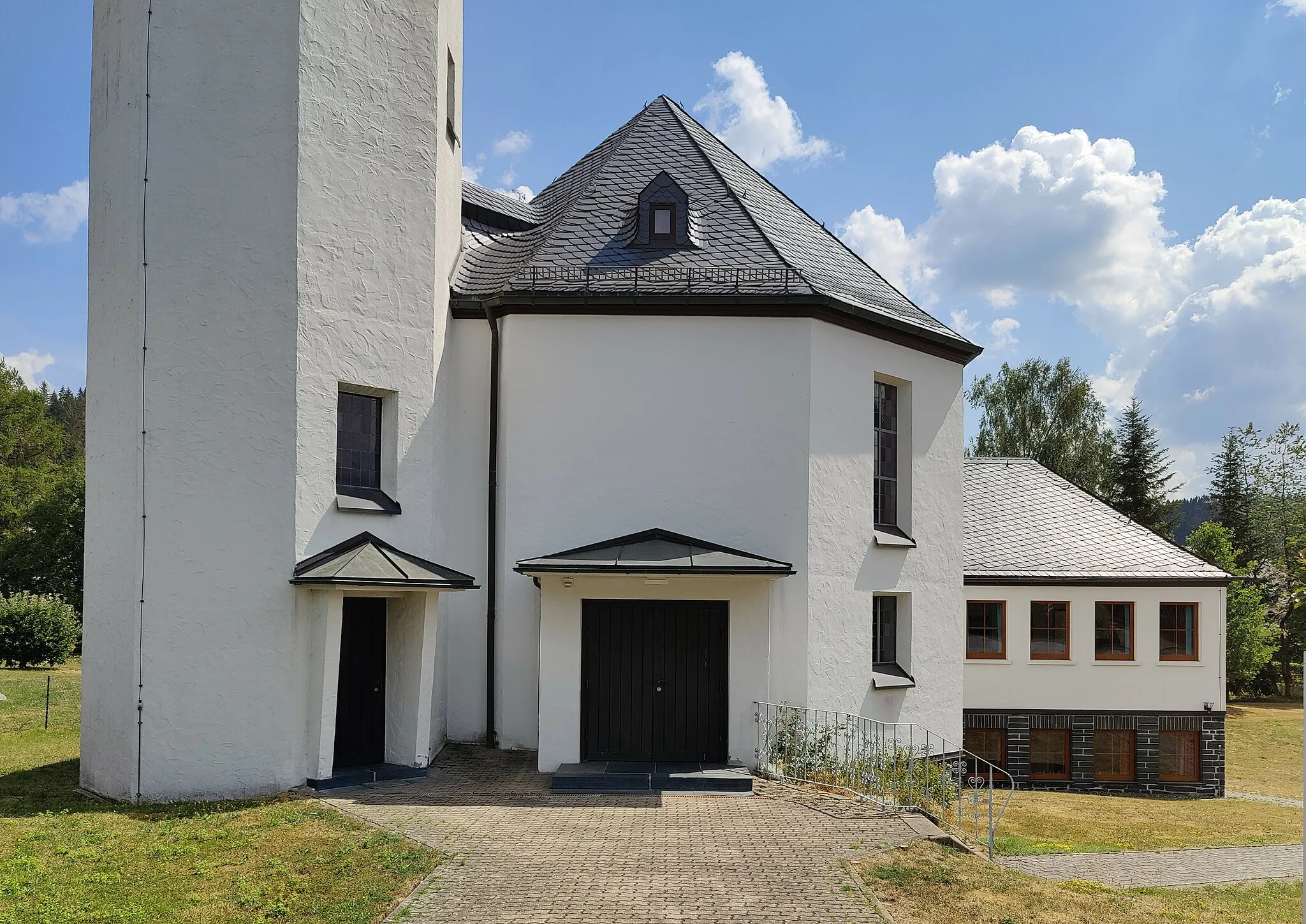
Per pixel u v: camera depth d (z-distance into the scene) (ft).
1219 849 52.44
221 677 42.16
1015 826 57.21
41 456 178.70
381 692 47.39
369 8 47.39
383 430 48.37
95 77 47.34
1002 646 79.66
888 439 60.59
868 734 54.90
